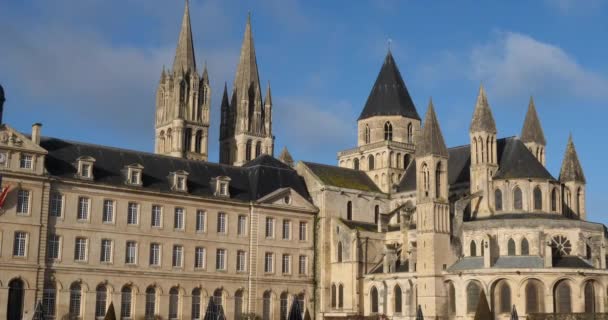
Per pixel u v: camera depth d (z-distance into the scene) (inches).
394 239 5526.6
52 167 4626.0
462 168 5880.9
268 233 5378.9
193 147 7652.6
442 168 5201.8
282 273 5388.8
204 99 7829.7
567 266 4739.2
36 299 4409.5
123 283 4753.9
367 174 6333.7
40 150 4517.7
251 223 5305.1
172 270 4950.8
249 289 5226.4
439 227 5078.7
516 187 5369.1
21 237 4419.3
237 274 5206.7
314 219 5615.2
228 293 5147.6
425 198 5132.9
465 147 6018.7
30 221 4441.4
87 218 4685.0
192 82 7741.1
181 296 4970.5
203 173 5324.8
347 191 5748.0
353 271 5369.1
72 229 4613.7
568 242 4955.7
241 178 5497.1
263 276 5290.4
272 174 5615.2
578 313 4375.0
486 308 4456.2
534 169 5393.7
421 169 5211.6
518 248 4943.4
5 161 4397.1
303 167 5856.3
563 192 5748.0
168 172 5137.8
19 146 4453.7
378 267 5438.0
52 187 4574.3
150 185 4972.9
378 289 5305.1
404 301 5113.2
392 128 6441.9
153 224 4926.2
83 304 4616.1
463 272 4845.0
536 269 4635.8
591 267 4749.0
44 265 4471.0
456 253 5128.0
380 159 6254.9
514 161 5477.4
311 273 5521.7
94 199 4719.5
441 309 4955.7
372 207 5900.6
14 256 4375.0
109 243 4741.6
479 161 5526.6
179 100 7618.1
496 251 4982.8
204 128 7760.8
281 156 7455.7
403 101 6535.4
